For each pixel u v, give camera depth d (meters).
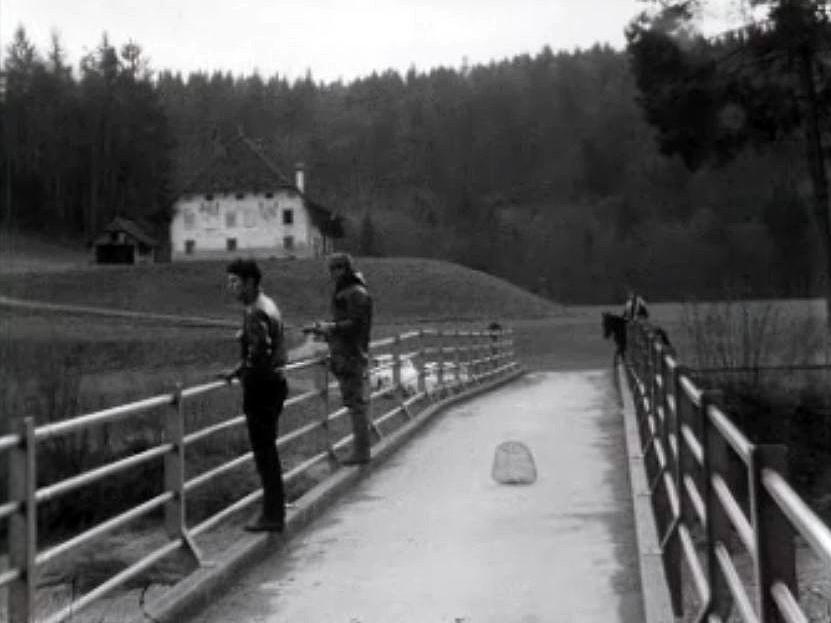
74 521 13.95
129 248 117.56
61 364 16.22
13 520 5.87
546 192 185.25
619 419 19.78
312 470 14.19
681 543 7.21
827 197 33.12
